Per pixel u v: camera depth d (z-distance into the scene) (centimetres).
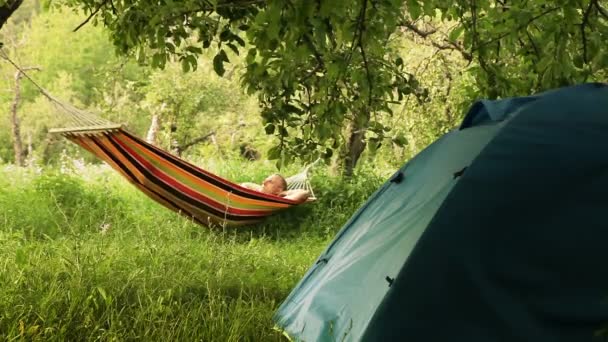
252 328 536
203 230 1153
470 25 704
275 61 689
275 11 509
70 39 5116
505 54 748
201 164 1688
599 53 596
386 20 573
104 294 508
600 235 403
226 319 538
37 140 4669
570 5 582
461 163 465
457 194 415
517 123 427
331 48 688
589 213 405
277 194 1234
